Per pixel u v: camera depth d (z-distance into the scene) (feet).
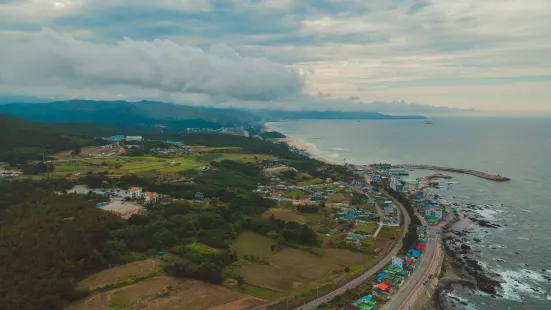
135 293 442.50
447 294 513.86
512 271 590.14
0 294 406.00
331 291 473.67
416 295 480.64
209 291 458.91
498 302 498.28
